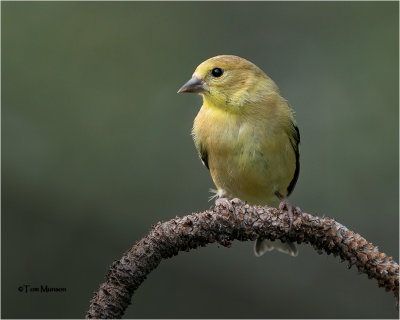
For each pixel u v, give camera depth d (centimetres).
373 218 1293
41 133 1369
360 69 1369
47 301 1271
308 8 1458
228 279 1348
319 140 1338
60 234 1329
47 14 1441
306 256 1362
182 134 1401
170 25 1482
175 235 641
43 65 1401
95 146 1372
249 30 1481
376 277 618
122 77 1427
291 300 1328
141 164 1377
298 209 694
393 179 1300
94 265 1319
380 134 1315
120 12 1474
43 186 1341
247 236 650
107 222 1350
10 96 1379
